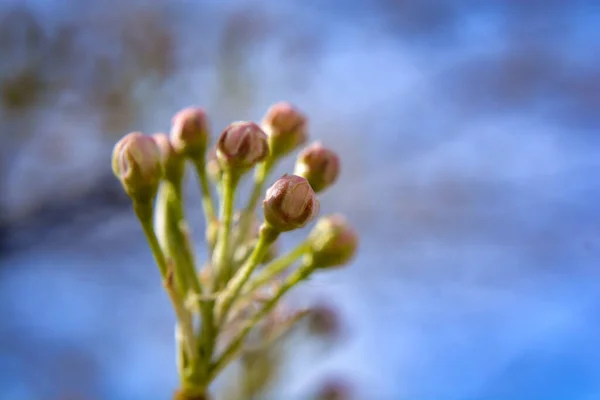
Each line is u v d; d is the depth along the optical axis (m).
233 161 0.20
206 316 0.19
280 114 0.21
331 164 0.20
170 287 0.19
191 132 0.20
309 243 0.20
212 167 0.21
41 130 0.39
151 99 0.42
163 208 0.20
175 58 0.43
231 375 0.25
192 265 0.19
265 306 0.20
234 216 0.20
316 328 0.27
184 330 0.19
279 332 0.22
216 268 0.20
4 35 0.39
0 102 0.39
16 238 0.39
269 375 0.25
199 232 0.39
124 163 0.19
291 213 0.19
